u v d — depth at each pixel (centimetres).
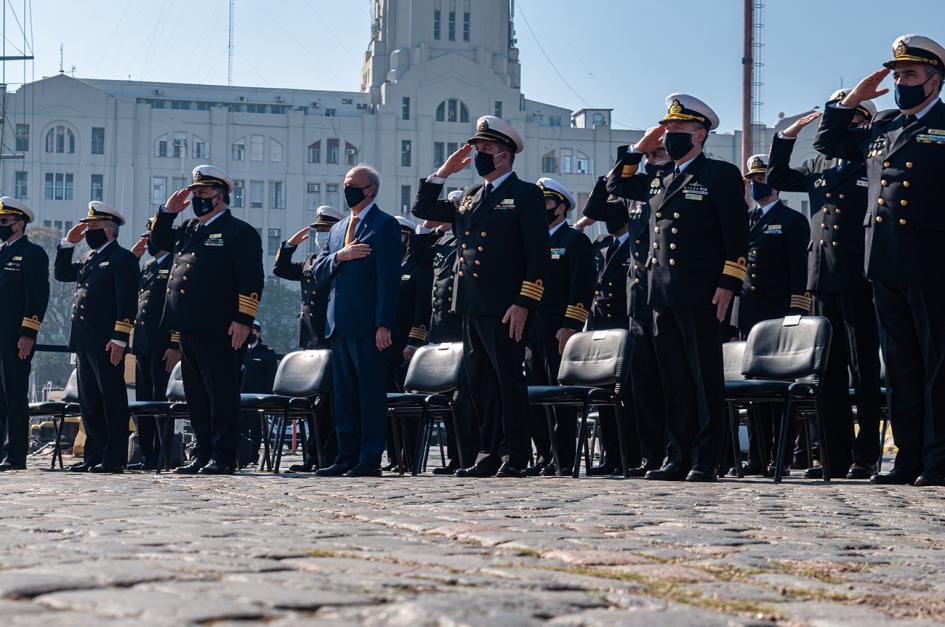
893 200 774
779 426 1029
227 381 1033
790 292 1062
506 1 11231
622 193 888
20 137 10344
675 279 829
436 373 1014
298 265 1232
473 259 933
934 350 770
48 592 274
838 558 382
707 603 292
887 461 1573
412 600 274
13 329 1162
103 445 1153
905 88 771
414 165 10756
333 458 1125
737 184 830
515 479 869
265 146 10694
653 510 558
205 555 351
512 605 269
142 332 1278
